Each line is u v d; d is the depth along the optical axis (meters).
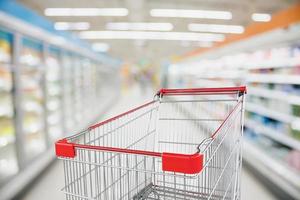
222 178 1.38
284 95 3.50
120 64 17.52
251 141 4.38
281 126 3.67
